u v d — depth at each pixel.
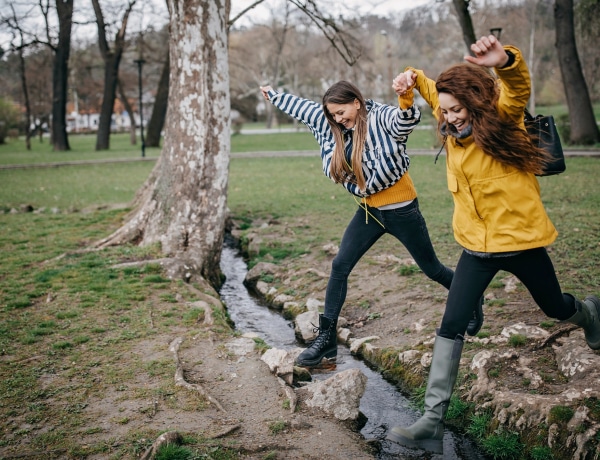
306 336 6.51
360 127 4.44
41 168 25.86
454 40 46.59
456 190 3.70
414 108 4.08
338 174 4.64
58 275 7.86
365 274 7.94
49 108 55.38
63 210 13.93
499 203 3.55
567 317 3.92
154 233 8.75
